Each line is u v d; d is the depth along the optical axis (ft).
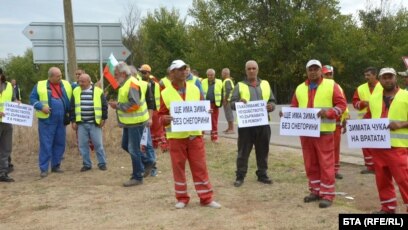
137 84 26.94
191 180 29.22
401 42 141.79
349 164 32.78
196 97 22.40
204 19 143.54
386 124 19.45
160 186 27.58
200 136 22.47
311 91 22.70
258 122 26.25
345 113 28.19
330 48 125.18
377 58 134.82
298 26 124.47
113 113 43.86
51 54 41.88
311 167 23.22
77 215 22.12
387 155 19.74
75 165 35.65
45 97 31.78
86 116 33.06
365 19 156.04
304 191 25.66
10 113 30.25
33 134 42.34
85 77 32.86
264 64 130.72
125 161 36.65
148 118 28.12
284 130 22.67
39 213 22.79
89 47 43.83
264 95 26.53
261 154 27.58
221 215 21.33
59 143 32.96
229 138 48.14
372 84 28.35
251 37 135.85
